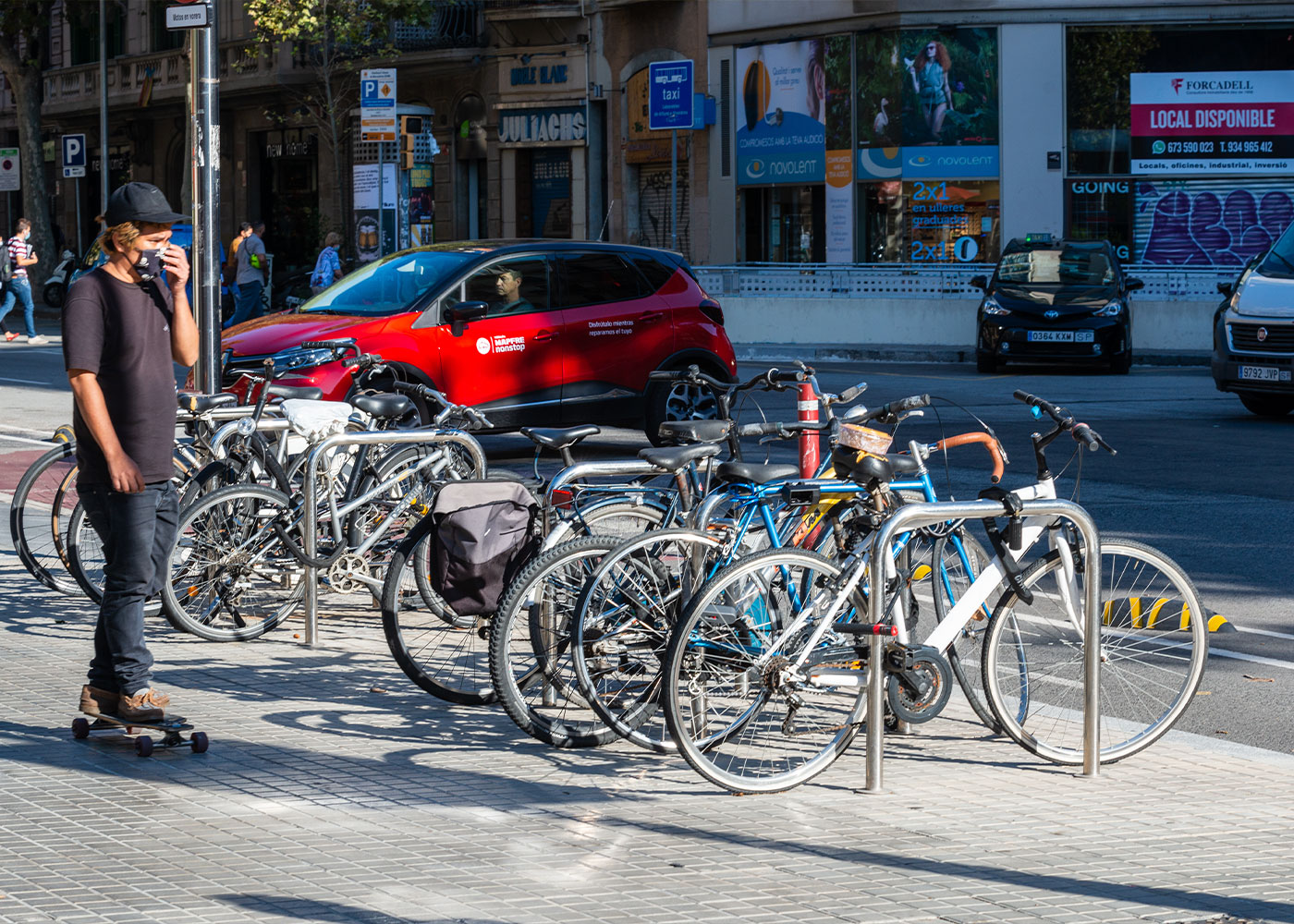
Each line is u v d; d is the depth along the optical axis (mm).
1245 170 35469
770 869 5387
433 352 15078
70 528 9656
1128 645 7188
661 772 6613
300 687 7938
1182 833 5848
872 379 25297
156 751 6805
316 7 40031
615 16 40094
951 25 35125
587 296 16312
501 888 5176
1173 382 24938
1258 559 11383
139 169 53719
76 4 51469
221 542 8805
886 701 6742
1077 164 35500
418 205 35625
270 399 10078
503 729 7254
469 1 42250
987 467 15820
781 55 37344
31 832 5727
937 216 35719
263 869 5348
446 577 7109
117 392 6781
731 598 6379
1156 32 35281
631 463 7430
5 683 7938
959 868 5422
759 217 38375
